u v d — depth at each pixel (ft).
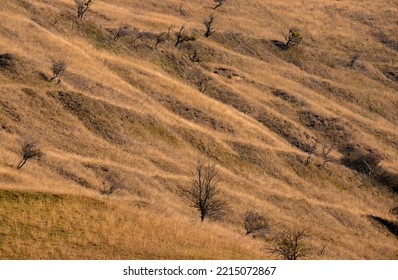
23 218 312.50
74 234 306.55
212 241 338.34
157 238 322.55
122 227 325.83
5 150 534.37
